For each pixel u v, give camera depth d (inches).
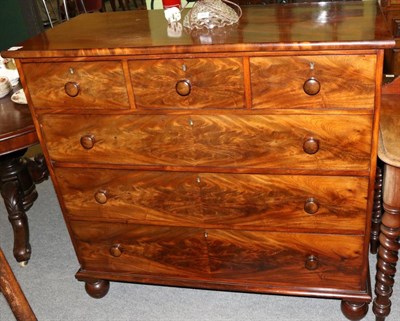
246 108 60.6
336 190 64.1
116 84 63.1
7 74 96.0
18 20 160.4
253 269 74.0
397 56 87.1
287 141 61.7
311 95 57.7
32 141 77.5
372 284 81.8
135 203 72.4
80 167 71.3
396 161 60.9
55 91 65.7
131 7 235.5
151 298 84.2
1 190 96.6
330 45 53.7
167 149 66.2
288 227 68.6
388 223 66.8
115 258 79.3
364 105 57.1
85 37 67.7
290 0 98.0
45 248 99.7
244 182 66.5
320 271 71.5
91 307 83.8
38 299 86.7
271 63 57.0
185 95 61.4
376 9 66.5
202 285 76.8
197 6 65.6
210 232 72.1
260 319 77.6
